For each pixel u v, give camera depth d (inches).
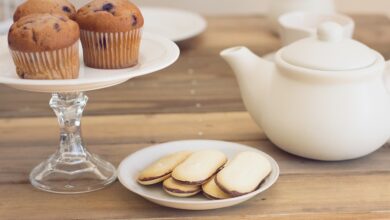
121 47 33.7
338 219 31.6
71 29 31.7
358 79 33.5
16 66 32.0
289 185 33.6
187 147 35.3
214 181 31.6
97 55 34.0
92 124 39.9
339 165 35.4
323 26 34.8
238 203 31.6
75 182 33.6
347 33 45.5
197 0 79.1
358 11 82.6
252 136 38.4
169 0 78.7
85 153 35.1
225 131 39.0
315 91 33.9
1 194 32.9
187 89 45.1
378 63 34.0
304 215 31.4
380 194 32.9
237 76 37.0
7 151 36.9
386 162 35.7
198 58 50.8
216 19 61.5
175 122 40.2
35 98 44.0
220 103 42.8
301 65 34.1
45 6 33.6
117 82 30.8
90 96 44.1
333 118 33.8
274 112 35.2
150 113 41.4
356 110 33.7
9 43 31.4
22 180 34.2
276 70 35.5
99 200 32.5
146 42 36.2
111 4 33.5
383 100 34.4
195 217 31.1
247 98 36.6
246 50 36.8
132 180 32.8
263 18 62.1
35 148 37.2
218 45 53.5
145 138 38.3
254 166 32.0
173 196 31.6
